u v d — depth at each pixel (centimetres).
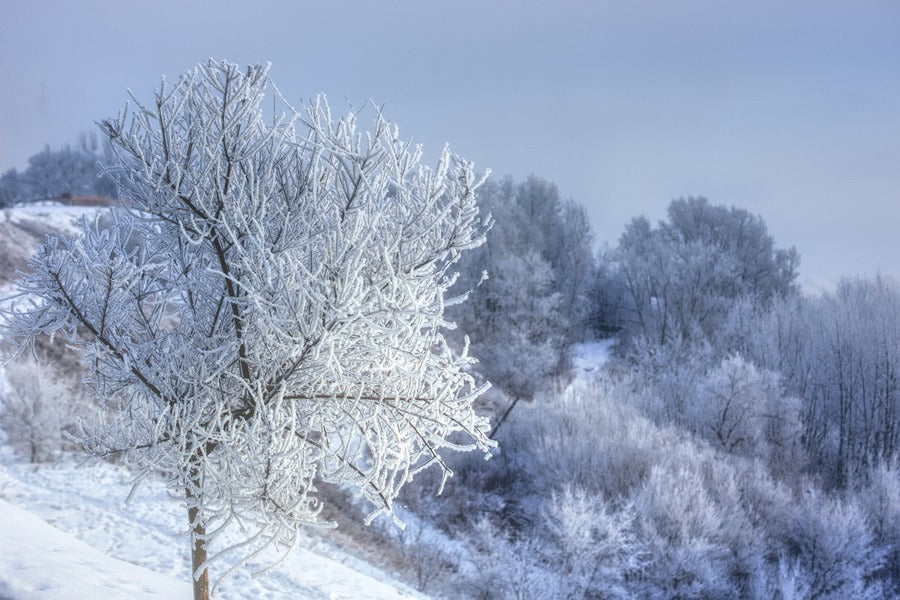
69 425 2069
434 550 2422
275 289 698
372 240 720
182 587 1124
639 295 6284
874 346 4625
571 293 6144
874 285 5475
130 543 1407
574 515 2389
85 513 1543
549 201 6506
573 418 3519
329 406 748
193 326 805
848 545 2822
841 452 4366
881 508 3152
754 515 3031
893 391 4497
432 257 739
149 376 779
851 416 4547
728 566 2734
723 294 6244
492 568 2205
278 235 770
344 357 719
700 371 4622
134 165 751
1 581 899
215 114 734
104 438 755
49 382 2044
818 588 2734
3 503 1315
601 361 5816
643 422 3459
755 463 3431
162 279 827
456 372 780
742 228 6919
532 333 4812
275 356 744
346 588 1392
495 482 3403
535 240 6081
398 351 736
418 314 716
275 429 688
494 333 4853
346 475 756
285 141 754
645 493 2745
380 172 755
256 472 697
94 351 775
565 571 2366
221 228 755
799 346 4944
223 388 775
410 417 756
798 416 4131
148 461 744
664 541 2541
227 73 720
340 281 672
